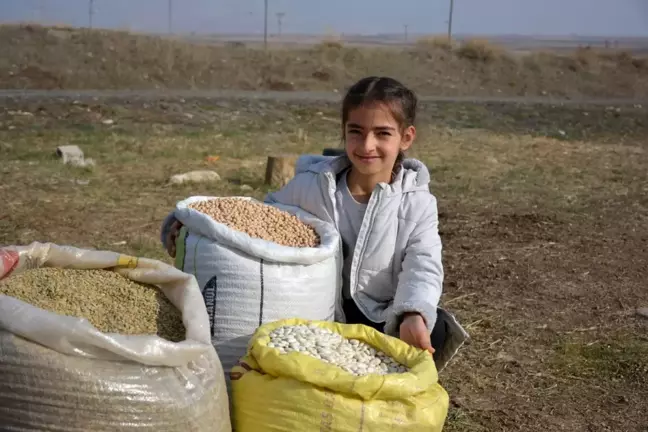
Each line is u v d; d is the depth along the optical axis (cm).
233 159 1201
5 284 296
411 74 3122
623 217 926
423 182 362
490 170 1200
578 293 654
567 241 811
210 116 1714
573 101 2719
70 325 252
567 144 1609
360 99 340
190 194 934
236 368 305
